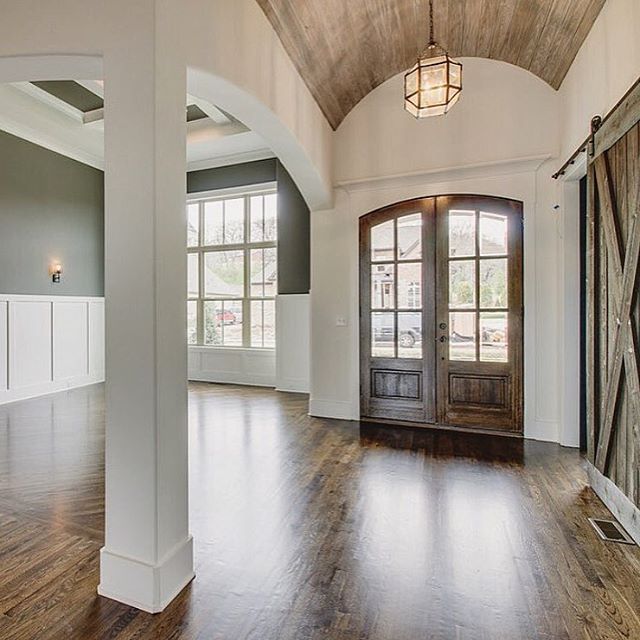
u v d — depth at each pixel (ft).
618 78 9.19
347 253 15.90
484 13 11.83
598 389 9.70
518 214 13.65
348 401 15.98
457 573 6.75
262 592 6.31
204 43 7.48
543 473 10.74
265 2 9.45
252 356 24.08
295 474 10.76
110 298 6.27
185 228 6.66
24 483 10.34
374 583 6.51
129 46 6.12
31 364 20.63
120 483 6.20
